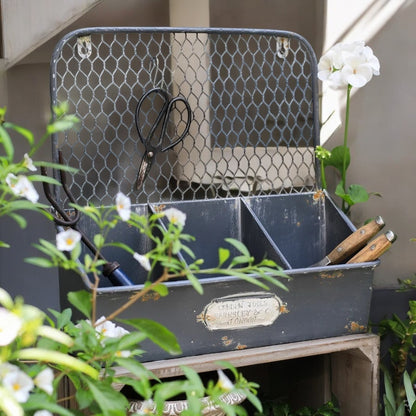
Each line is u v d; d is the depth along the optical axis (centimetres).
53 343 120
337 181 276
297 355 206
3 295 99
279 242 247
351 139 274
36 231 310
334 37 275
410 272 279
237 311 200
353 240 219
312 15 283
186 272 120
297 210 248
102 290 184
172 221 122
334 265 215
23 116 312
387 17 271
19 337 109
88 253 224
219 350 201
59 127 114
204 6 286
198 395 112
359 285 212
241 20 288
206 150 293
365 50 234
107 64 325
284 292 204
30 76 311
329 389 261
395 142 275
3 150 307
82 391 118
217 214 241
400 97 273
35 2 268
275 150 280
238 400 198
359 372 229
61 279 226
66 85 319
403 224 278
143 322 116
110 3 319
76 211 212
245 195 282
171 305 194
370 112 273
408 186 277
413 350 272
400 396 257
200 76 293
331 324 212
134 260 233
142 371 116
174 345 116
